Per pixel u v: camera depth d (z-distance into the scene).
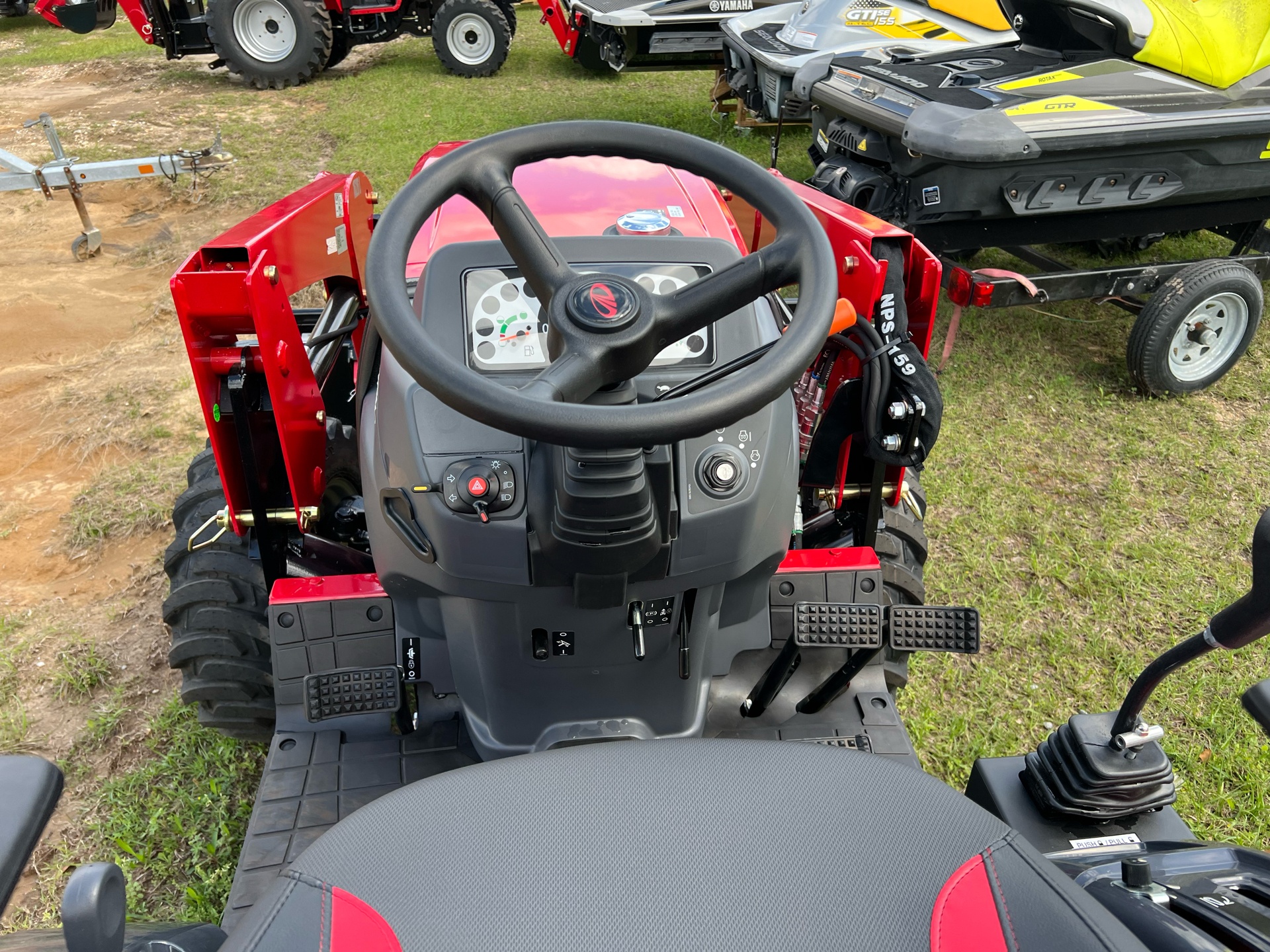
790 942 0.92
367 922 0.95
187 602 2.30
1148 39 4.12
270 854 1.75
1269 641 3.06
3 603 3.27
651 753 1.18
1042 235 4.48
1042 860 1.02
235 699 2.38
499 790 1.12
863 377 2.13
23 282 5.72
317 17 9.90
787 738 2.04
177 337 5.09
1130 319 5.33
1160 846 1.60
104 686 2.94
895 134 4.12
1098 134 3.94
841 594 2.18
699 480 1.60
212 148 5.96
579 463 1.33
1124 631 3.15
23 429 4.26
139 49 12.61
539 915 0.95
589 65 10.62
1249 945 1.06
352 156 7.71
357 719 2.03
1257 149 4.24
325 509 2.49
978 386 4.62
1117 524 3.64
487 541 1.57
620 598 1.57
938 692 2.91
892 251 2.12
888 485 2.39
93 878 0.95
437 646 1.96
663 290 1.74
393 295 1.31
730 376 1.44
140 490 3.78
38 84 10.85
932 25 5.25
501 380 1.67
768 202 1.50
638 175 2.52
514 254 1.48
